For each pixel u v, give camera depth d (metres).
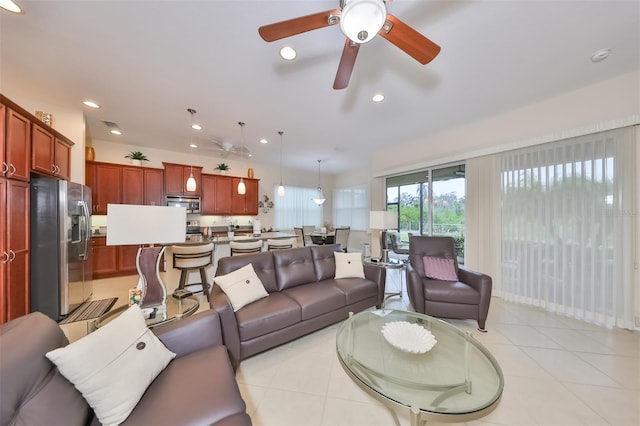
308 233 6.79
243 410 0.99
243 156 5.64
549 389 1.59
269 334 1.96
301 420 1.39
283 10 1.63
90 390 0.87
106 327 1.07
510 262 3.15
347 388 1.64
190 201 5.09
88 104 2.95
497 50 2.02
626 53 2.06
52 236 2.56
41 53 2.03
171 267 2.96
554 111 2.80
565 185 2.71
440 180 4.11
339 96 2.78
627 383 1.64
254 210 6.06
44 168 2.52
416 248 3.13
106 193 4.29
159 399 0.98
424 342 1.57
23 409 0.73
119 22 1.70
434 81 2.48
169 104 2.96
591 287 2.53
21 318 1.01
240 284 2.13
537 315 2.72
